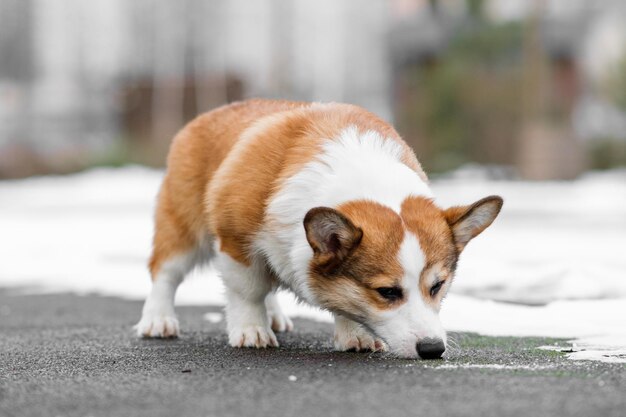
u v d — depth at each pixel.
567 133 27.73
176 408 3.64
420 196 5.09
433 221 4.96
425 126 30.92
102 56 45.47
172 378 4.36
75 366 4.88
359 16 46.56
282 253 5.19
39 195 25.50
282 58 41.91
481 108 30.64
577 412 3.45
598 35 38.50
